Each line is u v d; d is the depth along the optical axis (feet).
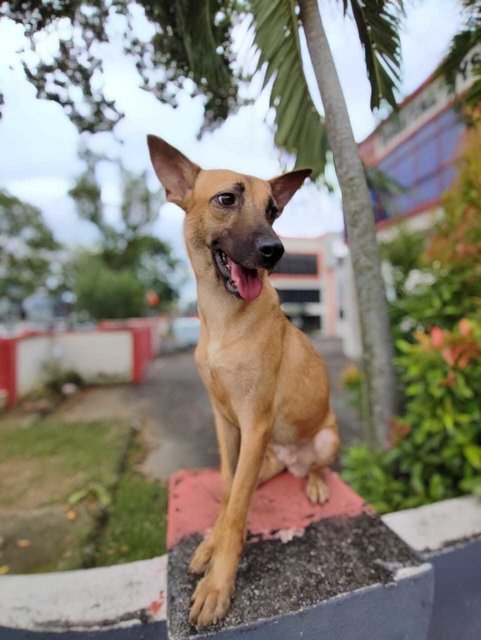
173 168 2.40
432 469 3.21
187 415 7.89
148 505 4.42
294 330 2.53
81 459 5.57
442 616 2.37
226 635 1.68
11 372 8.46
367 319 3.28
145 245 29.07
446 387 2.97
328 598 1.81
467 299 3.70
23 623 1.97
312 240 29.96
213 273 2.16
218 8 2.56
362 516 2.38
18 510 4.33
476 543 2.45
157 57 2.51
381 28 2.45
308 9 2.48
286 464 2.81
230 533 1.90
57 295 23.95
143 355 12.78
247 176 2.25
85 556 3.51
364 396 3.46
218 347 2.11
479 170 3.55
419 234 5.13
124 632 1.97
